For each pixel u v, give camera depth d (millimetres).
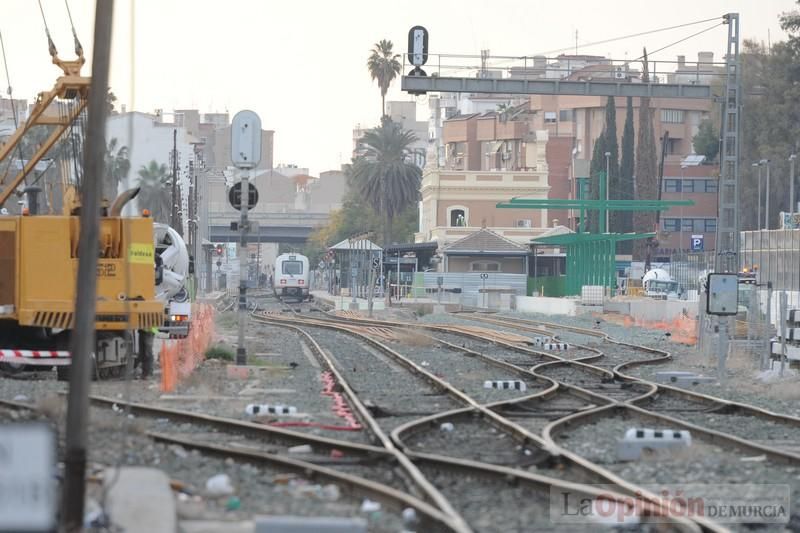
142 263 66250
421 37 120688
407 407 53500
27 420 42969
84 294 27234
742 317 110688
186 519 26438
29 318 64562
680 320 130125
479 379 70125
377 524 25750
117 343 66188
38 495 19312
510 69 125875
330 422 46344
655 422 48188
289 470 32844
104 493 26141
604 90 122938
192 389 59094
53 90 70938
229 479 31109
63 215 67938
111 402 50469
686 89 122375
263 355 88875
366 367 78688
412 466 32188
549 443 37844
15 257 64812
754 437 45062
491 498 29359
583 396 59375
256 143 72312
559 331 141250
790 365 78688
